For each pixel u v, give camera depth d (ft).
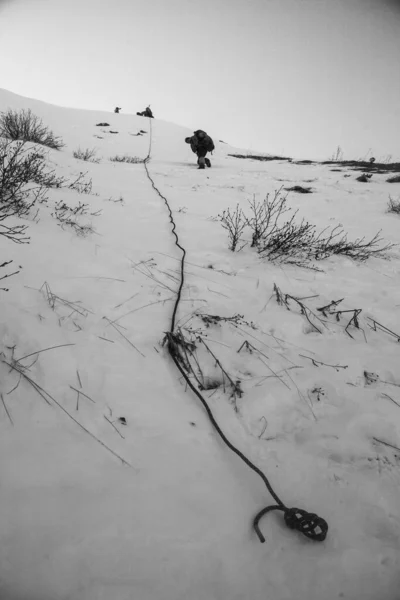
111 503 3.63
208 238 11.86
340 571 3.41
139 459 4.16
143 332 6.37
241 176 27.50
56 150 26.12
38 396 4.59
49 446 4.04
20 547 3.15
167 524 3.55
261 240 12.17
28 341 5.34
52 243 8.61
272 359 6.32
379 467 4.53
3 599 2.83
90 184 15.85
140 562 3.22
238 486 4.10
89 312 6.49
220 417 5.00
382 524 3.86
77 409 4.58
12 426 4.15
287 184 24.63
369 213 17.61
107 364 5.42
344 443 4.85
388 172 32.58
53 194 12.67
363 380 6.06
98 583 3.05
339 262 11.15
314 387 5.78
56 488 3.66
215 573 3.27
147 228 11.86
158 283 8.19
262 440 4.77
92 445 4.18
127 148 45.27
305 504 3.99
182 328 6.68
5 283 6.43
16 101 54.39
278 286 9.04
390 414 5.37
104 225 11.19
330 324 7.69
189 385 5.27
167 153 45.65
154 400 5.03
